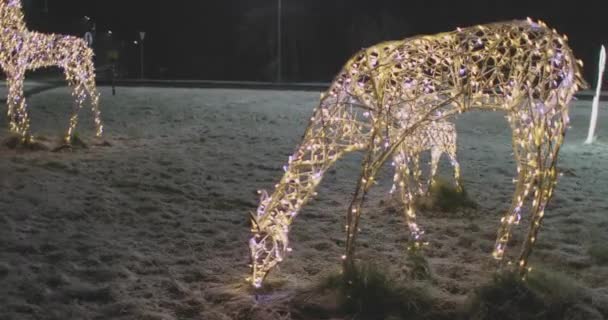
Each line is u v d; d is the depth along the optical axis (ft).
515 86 16.01
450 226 21.63
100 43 143.13
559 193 26.71
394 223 22.11
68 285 15.76
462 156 36.22
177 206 23.80
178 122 50.55
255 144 39.60
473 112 60.49
